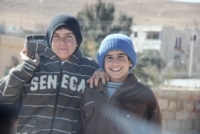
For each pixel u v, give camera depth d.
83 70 4.00
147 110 3.89
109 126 3.79
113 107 3.81
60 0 132.88
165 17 129.00
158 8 136.25
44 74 3.93
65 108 3.90
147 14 131.50
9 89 3.86
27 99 3.91
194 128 11.45
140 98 3.85
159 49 59.88
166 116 11.29
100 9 57.75
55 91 3.89
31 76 3.89
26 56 3.95
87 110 3.84
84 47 40.34
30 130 3.87
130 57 3.90
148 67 41.03
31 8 123.62
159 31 60.75
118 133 3.78
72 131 3.90
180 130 11.35
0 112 4.01
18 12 119.25
